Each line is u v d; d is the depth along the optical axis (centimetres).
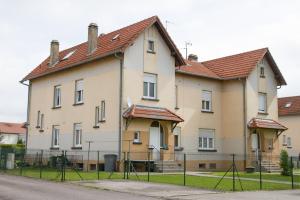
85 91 3212
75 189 1772
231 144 3572
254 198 1593
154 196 1614
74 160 3186
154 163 2888
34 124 3809
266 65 3741
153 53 3053
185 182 2128
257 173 3123
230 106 3616
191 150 3428
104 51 3005
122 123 2823
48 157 3381
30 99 3912
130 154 2831
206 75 3544
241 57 3731
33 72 3888
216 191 1803
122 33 3111
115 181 2127
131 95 2894
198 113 3522
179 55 3169
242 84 3541
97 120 3055
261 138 3619
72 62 3334
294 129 5053
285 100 5366
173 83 3161
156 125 3036
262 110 3675
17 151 3331
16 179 2194
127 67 2891
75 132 3294
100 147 2989
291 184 2206
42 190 1706
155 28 3084
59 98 3531
